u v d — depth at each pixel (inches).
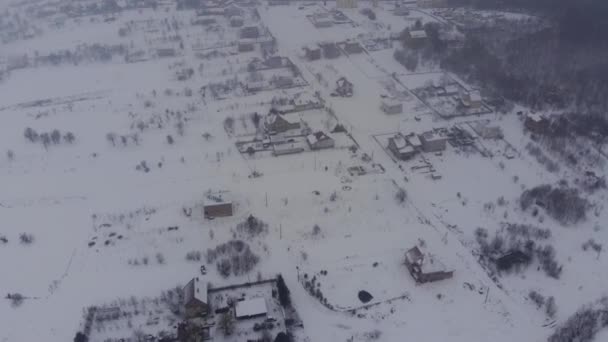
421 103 5654.5
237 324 2957.7
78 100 5885.8
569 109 5428.2
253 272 3329.2
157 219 3843.5
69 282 3282.5
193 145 4842.5
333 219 3818.9
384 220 3816.4
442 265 3260.3
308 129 5064.0
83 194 4175.7
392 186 4207.7
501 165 4478.3
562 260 3440.0
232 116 5344.5
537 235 3624.5
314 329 2935.5
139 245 3587.6
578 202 3907.5
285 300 3031.5
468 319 2999.5
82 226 3791.8
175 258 3464.6
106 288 3225.9
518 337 2878.9
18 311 3080.7
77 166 4571.9
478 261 3422.7
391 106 5354.3
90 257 3489.2
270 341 2805.1
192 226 3762.3
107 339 2859.3
